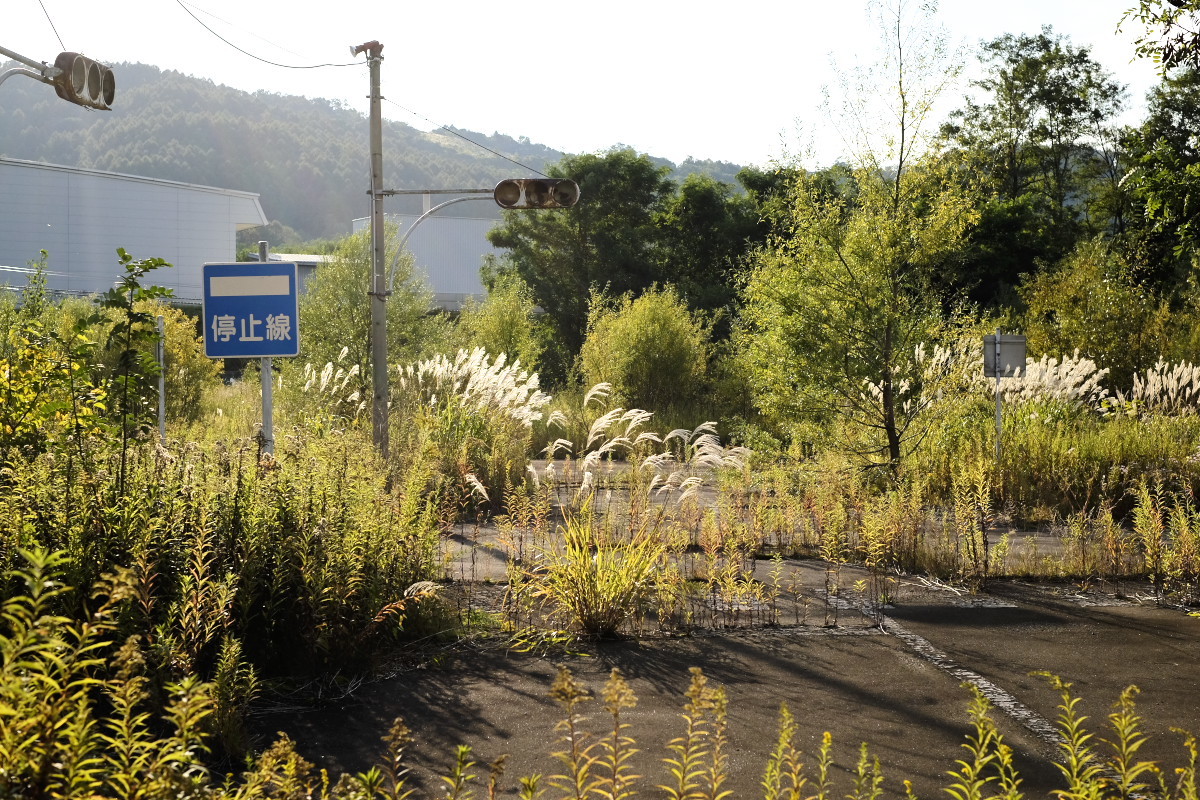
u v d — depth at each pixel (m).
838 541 9.73
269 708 5.26
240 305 9.44
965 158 14.39
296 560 5.95
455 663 6.15
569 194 13.35
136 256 64.19
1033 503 13.03
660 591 7.36
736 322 25.98
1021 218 37.38
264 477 6.53
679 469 12.24
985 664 6.30
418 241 77.31
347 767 4.50
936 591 8.51
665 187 48.22
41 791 2.47
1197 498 12.41
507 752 4.69
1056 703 5.50
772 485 12.45
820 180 14.55
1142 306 24.17
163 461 6.51
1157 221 13.96
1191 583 8.58
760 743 4.85
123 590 2.94
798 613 7.62
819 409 14.38
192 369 22.19
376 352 13.39
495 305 31.78
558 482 13.58
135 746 2.78
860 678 5.97
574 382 29.27
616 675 3.00
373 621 5.96
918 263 13.98
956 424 14.65
